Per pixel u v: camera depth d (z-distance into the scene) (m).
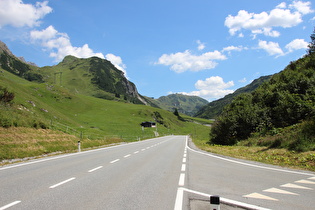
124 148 23.08
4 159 12.26
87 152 18.14
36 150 15.52
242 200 5.50
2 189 6.25
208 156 15.84
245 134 31.70
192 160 13.55
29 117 24.52
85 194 5.88
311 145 13.65
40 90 120.12
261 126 29.38
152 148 23.42
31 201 5.18
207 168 10.48
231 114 34.88
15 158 12.95
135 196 5.76
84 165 11.04
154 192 6.18
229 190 6.47
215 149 22.56
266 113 30.66
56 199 5.38
